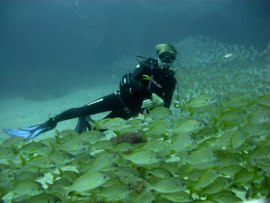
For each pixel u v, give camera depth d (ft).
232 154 6.01
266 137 6.49
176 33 70.69
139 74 9.97
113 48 73.51
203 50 38.04
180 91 15.38
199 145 6.36
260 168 5.58
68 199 5.69
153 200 4.96
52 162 6.70
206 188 5.23
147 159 5.78
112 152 6.39
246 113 7.43
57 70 53.47
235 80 15.01
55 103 30.76
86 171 5.86
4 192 6.29
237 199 4.85
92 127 8.28
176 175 5.84
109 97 10.75
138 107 10.48
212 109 8.21
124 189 5.16
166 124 7.32
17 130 11.98
